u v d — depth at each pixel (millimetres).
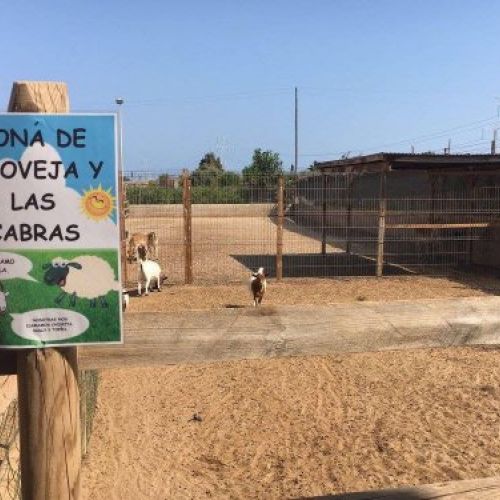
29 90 1792
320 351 2393
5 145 1718
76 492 1907
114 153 1759
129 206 19500
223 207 34094
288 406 6816
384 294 13359
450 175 17172
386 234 21766
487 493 2223
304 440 5906
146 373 7984
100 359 2248
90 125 1742
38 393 1830
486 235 17672
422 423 6262
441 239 16578
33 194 1743
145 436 6027
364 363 8367
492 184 17188
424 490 2252
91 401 6184
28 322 1781
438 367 8164
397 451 5598
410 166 16156
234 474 5238
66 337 1802
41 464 1859
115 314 1809
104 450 5688
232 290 13859
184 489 4969
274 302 12367
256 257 19969
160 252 20688
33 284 1771
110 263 1792
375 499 2203
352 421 6355
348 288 14219
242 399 7047
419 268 17578
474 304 2543
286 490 4922
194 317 2295
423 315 2490
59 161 1741
